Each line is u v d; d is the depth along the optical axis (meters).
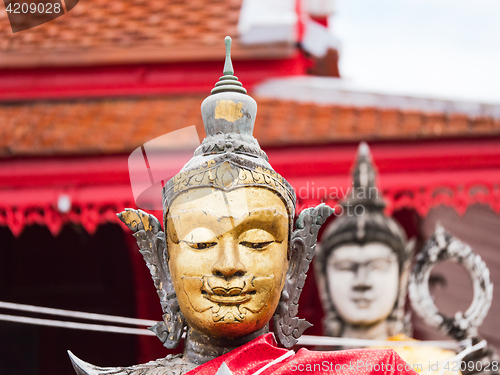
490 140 3.67
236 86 1.52
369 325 3.64
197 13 4.97
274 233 1.38
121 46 4.60
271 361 1.36
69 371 4.83
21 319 2.92
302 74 4.63
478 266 3.41
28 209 3.66
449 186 3.65
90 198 3.63
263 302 1.34
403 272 3.63
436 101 3.95
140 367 1.43
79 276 5.03
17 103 4.66
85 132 4.07
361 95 4.22
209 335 1.38
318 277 3.72
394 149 3.70
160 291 1.50
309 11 4.64
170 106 4.46
